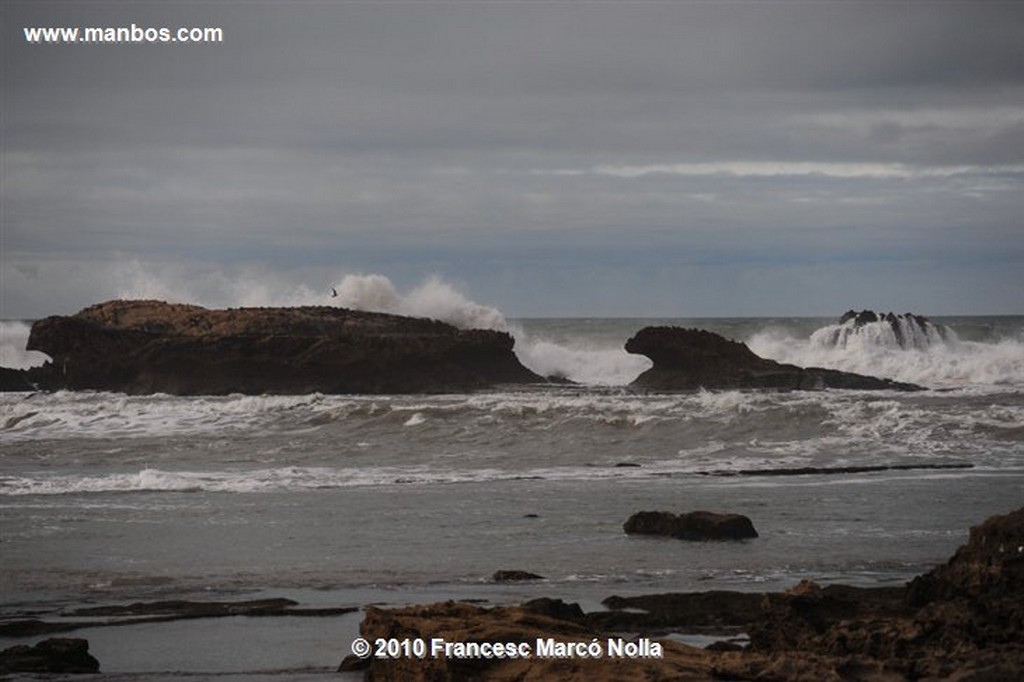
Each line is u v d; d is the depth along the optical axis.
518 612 23.98
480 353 94.44
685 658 22.03
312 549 38.72
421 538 40.41
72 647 26.42
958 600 23.97
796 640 24.25
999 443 62.56
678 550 38.31
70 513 45.31
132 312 100.75
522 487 51.50
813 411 68.25
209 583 34.53
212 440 66.75
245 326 96.62
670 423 67.62
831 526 42.09
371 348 90.12
